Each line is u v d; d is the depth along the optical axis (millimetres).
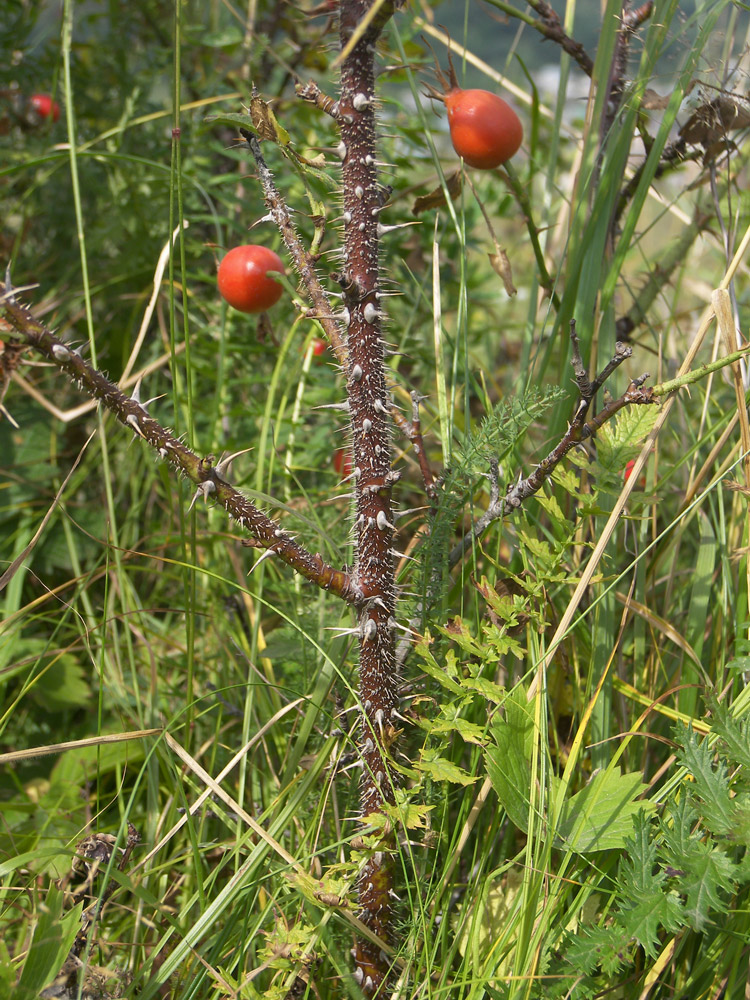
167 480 303
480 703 246
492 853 249
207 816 261
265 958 217
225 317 354
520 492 229
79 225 271
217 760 285
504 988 215
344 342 228
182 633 339
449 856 230
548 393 248
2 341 197
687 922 197
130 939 253
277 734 277
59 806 287
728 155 280
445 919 222
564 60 298
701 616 263
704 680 247
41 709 327
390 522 222
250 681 279
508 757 224
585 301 262
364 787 232
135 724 305
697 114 271
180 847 268
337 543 299
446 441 253
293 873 224
